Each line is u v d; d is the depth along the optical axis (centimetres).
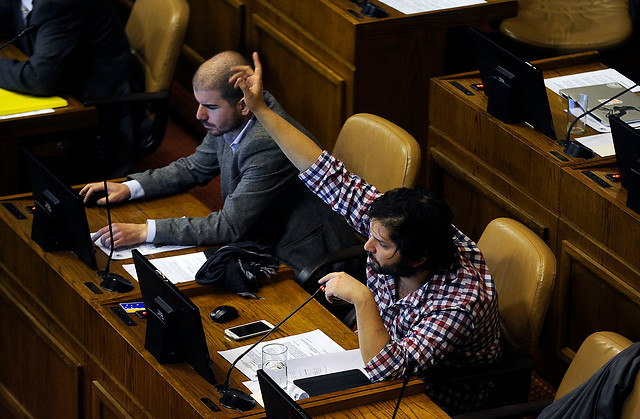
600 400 604
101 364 741
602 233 805
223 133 847
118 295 747
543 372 903
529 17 1209
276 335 722
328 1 1088
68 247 798
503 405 716
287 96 1189
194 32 1349
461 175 952
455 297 668
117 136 1112
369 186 763
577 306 848
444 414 632
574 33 1194
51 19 1048
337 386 657
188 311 640
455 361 691
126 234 816
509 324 725
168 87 1113
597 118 915
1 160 1020
